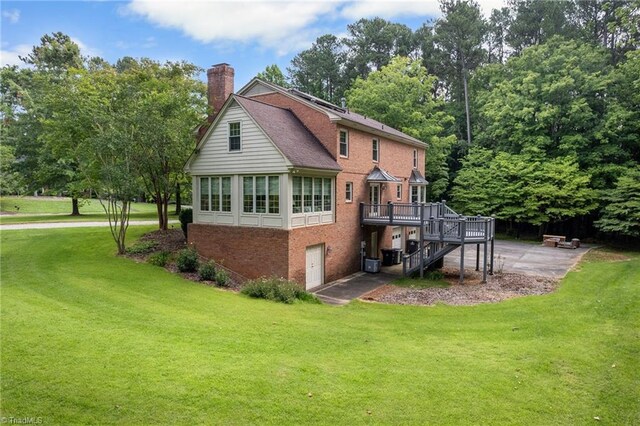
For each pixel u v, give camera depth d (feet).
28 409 17.46
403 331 33.91
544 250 90.74
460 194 117.70
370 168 76.48
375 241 80.53
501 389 21.95
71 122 57.11
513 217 110.83
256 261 56.65
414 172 98.63
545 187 99.96
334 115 63.62
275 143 53.72
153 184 74.84
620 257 78.59
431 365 25.12
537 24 138.41
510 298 48.67
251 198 57.67
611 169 97.45
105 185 56.90
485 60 163.22
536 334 32.19
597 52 107.76
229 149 58.80
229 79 69.15
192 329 29.89
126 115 57.41
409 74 131.54
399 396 20.77
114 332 27.58
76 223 93.97
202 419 17.63
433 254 64.39
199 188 62.80
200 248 62.03
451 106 155.63
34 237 70.18
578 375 23.91
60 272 46.91
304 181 58.23
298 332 31.24
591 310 38.60
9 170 111.55
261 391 20.44
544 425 18.61
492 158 120.98
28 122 109.29
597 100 107.04
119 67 156.46
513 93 118.32
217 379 21.33
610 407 20.38
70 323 28.76
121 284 43.62
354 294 54.60
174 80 74.69
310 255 59.31
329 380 22.24
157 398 19.04
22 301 34.01
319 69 175.73
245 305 40.55
